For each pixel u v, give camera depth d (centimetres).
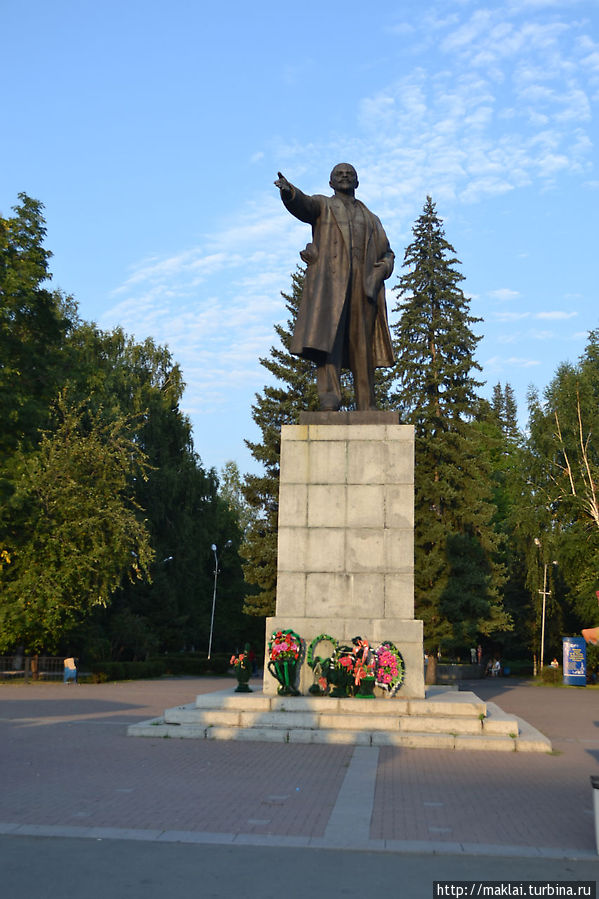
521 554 5541
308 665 1634
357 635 1642
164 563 4866
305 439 1739
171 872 664
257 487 4228
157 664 4191
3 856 704
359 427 1728
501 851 746
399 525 1683
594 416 4353
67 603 3428
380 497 1698
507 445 6316
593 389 4450
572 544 4331
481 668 5325
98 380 4041
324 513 1706
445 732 1446
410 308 4497
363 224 1894
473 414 4294
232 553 5969
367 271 1870
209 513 5281
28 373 3578
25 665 3875
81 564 3362
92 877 648
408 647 1625
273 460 4247
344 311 1858
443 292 4438
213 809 888
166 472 4869
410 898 612
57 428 3706
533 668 5962
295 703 1546
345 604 1664
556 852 745
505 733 1445
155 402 5059
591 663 4569
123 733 1523
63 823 818
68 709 2053
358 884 645
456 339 4303
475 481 4112
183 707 1581
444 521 4119
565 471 4456
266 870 677
